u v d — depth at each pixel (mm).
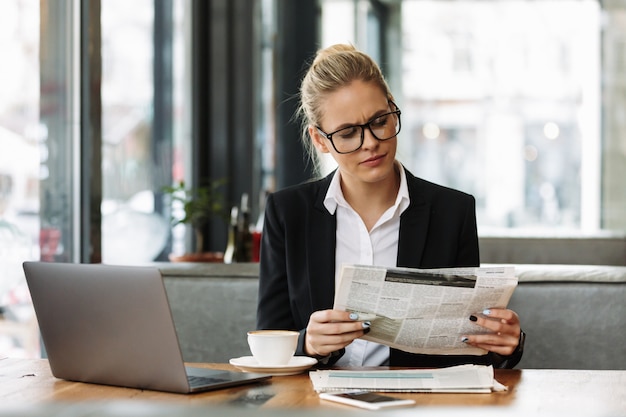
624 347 2441
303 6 6688
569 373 1788
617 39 7188
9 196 2982
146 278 1571
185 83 4988
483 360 2016
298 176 6418
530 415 1415
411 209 2168
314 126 2068
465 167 7465
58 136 3279
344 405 1493
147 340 1600
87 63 3393
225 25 5270
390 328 1783
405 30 7469
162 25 4586
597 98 7246
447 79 7441
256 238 3742
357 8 7074
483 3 7375
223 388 1640
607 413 1430
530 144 7375
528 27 7340
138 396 1586
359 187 2158
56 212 3268
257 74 5734
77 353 1707
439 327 1775
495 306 1771
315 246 2154
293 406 1486
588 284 2465
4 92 2951
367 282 1737
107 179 3873
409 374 1708
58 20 3275
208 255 3939
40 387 1690
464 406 1479
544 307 2469
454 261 2174
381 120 1998
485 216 7445
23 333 3053
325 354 1858
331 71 2016
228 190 5344
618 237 3752
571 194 7324
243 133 5402
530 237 3775
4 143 2955
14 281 3010
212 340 2660
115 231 3951
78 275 1663
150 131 4414
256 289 2637
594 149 7273
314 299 2115
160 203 4504
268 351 1783
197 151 5145
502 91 7395
